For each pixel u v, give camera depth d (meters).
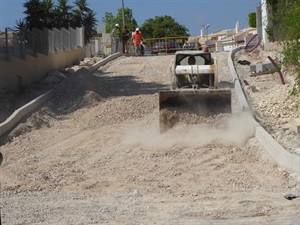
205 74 23.02
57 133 22.14
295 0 20.50
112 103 26.38
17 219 11.63
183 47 56.88
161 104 20.61
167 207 12.23
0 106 25.52
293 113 22.12
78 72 30.81
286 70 25.05
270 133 19.25
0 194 14.02
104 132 21.64
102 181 14.91
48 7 46.06
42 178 15.38
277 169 15.04
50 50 37.62
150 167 16.19
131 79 35.72
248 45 46.28
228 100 20.47
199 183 14.41
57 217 11.72
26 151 19.30
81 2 51.66
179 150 17.97
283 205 11.96
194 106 20.58
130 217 11.51
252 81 30.41
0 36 29.72
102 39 56.19
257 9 44.41
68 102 27.78
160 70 39.03
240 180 14.47
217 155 17.17
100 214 11.84
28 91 29.92
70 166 16.88
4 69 29.17
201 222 10.96
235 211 11.62
